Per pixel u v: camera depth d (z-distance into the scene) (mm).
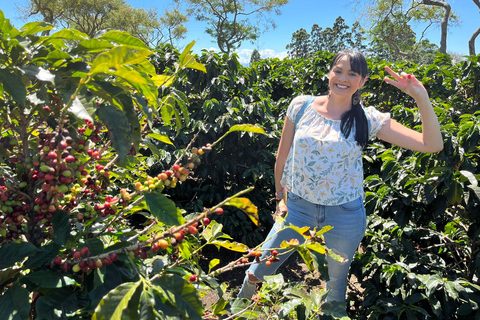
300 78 6594
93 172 1598
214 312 1422
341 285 2250
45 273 980
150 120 1110
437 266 2395
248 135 4137
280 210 2281
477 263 2215
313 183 2070
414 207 2381
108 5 33969
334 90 2010
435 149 1976
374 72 4793
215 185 4465
